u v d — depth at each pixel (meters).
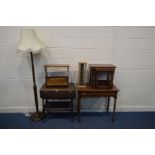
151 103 2.94
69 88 2.47
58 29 2.53
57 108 2.57
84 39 2.59
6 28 2.48
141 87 2.86
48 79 2.49
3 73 2.69
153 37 2.60
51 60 2.67
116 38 2.59
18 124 2.50
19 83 2.76
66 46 2.61
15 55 2.62
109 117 2.76
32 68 2.47
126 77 2.79
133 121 2.64
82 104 2.90
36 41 2.25
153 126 2.51
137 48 2.65
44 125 2.49
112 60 2.70
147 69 2.76
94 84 2.48
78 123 2.56
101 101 2.90
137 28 2.55
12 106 2.87
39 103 2.87
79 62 2.57
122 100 2.92
